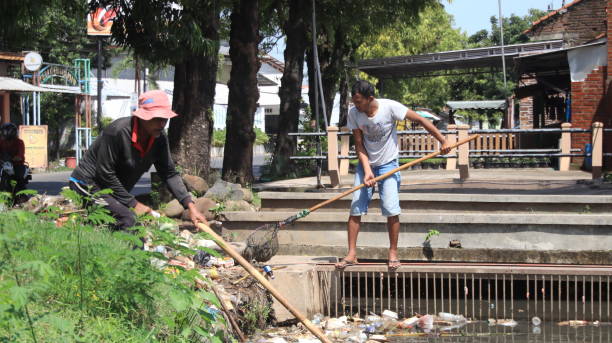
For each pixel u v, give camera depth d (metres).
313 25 20.03
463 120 42.38
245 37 16.16
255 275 5.20
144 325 4.45
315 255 9.05
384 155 7.52
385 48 38.94
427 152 14.17
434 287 8.23
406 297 8.98
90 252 4.66
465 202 9.28
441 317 7.94
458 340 7.00
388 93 41.25
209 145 15.41
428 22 42.62
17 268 3.75
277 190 10.75
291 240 9.18
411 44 41.38
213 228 10.97
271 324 7.50
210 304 6.11
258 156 47.53
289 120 21.33
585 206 9.02
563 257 8.56
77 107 35.12
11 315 3.50
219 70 45.78
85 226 4.73
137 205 5.89
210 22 15.74
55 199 10.53
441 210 9.31
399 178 7.71
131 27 14.77
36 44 35.81
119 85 48.00
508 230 8.70
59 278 4.39
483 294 9.07
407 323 7.59
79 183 5.79
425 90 49.09
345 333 7.21
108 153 5.71
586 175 12.43
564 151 11.69
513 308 8.27
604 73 16.58
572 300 8.74
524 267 7.91
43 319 3.70
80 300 4.26
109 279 4.48
